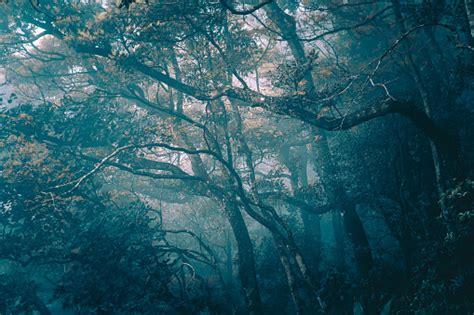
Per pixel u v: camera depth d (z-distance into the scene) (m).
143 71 17.61
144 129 18.30
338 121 16.50
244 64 21.08
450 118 20.94
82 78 22.34
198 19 17.72
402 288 17.12
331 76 24.09
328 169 21.88
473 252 14.20
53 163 17.11
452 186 16.06
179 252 18.97
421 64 23.77
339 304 16.39
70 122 17.22
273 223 19.38
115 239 15.77
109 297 14.12
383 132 22.20
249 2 22.80
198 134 24.81
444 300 13.01
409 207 19.91
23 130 15.88
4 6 17.91
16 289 16.22
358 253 20.20
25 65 21.80
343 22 26.31
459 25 15.66
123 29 16.42
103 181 23.70
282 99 16.77
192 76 19.17
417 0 20.50
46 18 18.47
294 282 18.00
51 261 15.73
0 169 16.05
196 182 21.20
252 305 18.20
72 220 16.52
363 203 21.84
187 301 15.16
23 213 15.36
